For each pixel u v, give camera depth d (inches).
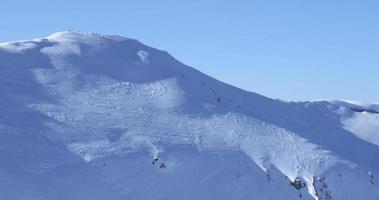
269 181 3745.1
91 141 3619.6
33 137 3457.2
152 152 3654.0
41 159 3223.4
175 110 4554.6
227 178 3612.2
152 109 4480.8
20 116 3718.0
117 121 4055.1
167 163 3585.1
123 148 3614.7
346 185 4005.9
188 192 3400.6
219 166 3703.3
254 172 3769.7
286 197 3641.7
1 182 2869.1
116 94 4655.5
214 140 4097.0
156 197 3262.8
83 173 3221.0
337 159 4276.6
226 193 3499.0
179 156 3681.1
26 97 4116.6
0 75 4421.8
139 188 3280.0
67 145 3491.6
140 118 4222.4
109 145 3619.6
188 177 3523.6
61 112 3988.7
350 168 4205.2
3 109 3750.0
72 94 4458.7
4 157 3112.7
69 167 3233.3
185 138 4003.4
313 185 3863.2
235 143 4141.2
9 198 2780.5
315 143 4544.8
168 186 3383.4
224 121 4549.7
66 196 2989.7
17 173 3004.4
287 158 4092.0
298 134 4704.7
